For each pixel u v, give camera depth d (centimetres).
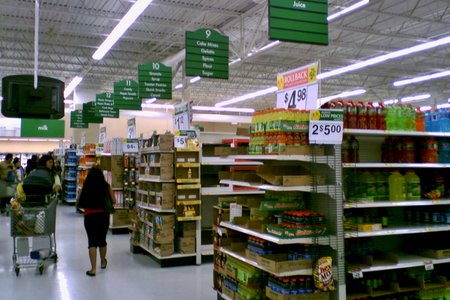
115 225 968
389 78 1939
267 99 2473
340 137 368
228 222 461
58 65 1702
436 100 1994
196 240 684
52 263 697
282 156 361
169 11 1099
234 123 2520
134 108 1409
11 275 623
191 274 625
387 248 467
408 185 427
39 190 649
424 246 453
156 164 685
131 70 1758
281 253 389
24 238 673
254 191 711
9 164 1286
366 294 402
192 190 675
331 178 373
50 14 1102
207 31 923
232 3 1039
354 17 1152
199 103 2595
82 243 866
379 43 1426
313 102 406
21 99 655
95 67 1703
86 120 1702
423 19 1077
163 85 1201
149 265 680
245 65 1638
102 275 622
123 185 980
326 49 1447
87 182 635
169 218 667
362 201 393
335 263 367
